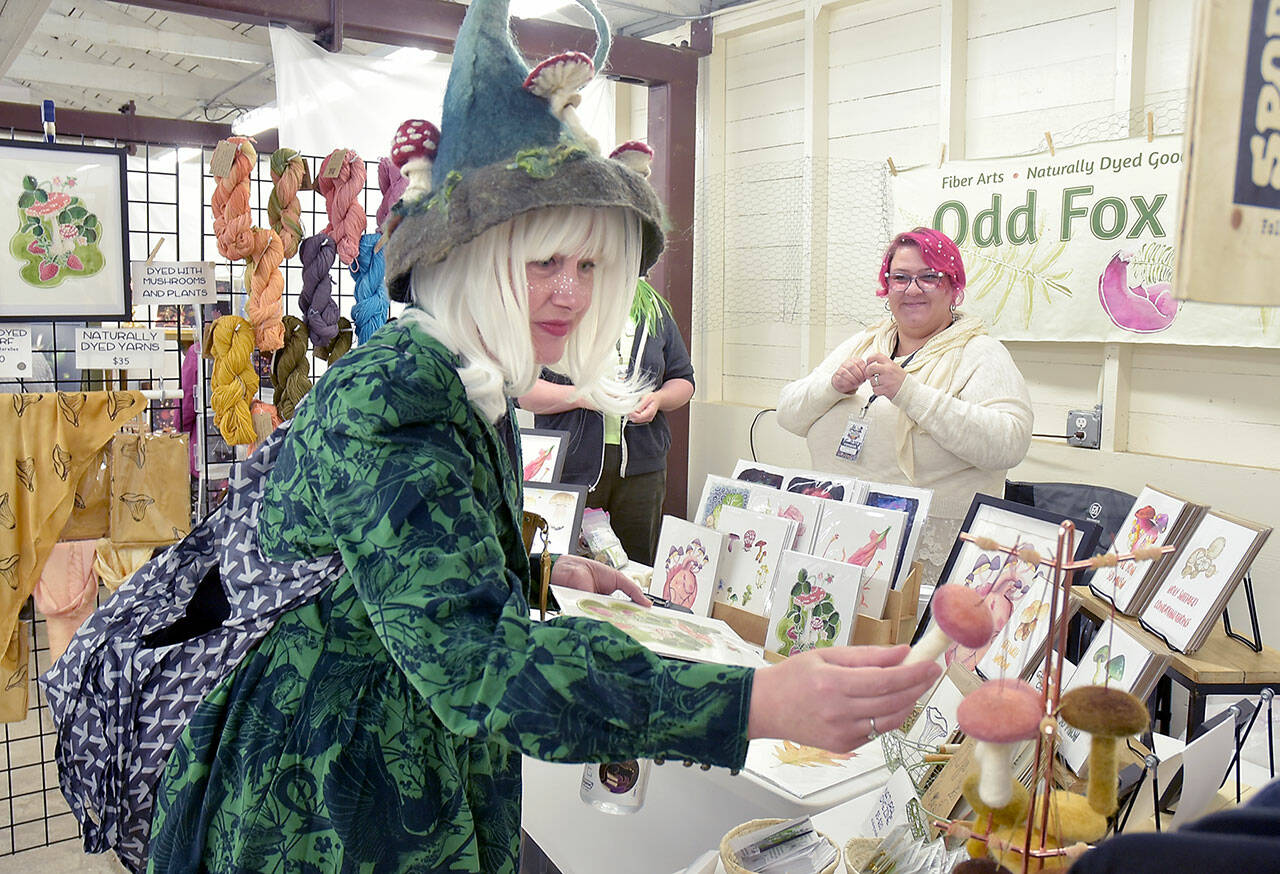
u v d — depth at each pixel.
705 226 4.65
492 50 0.94
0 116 5.12
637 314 3.15
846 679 0.71
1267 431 3.08
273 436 1.06
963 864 0.79
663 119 4.57
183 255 7.40
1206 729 1.23
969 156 3.83
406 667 0.77
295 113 3.89
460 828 0.99
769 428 4.50
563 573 1.46
